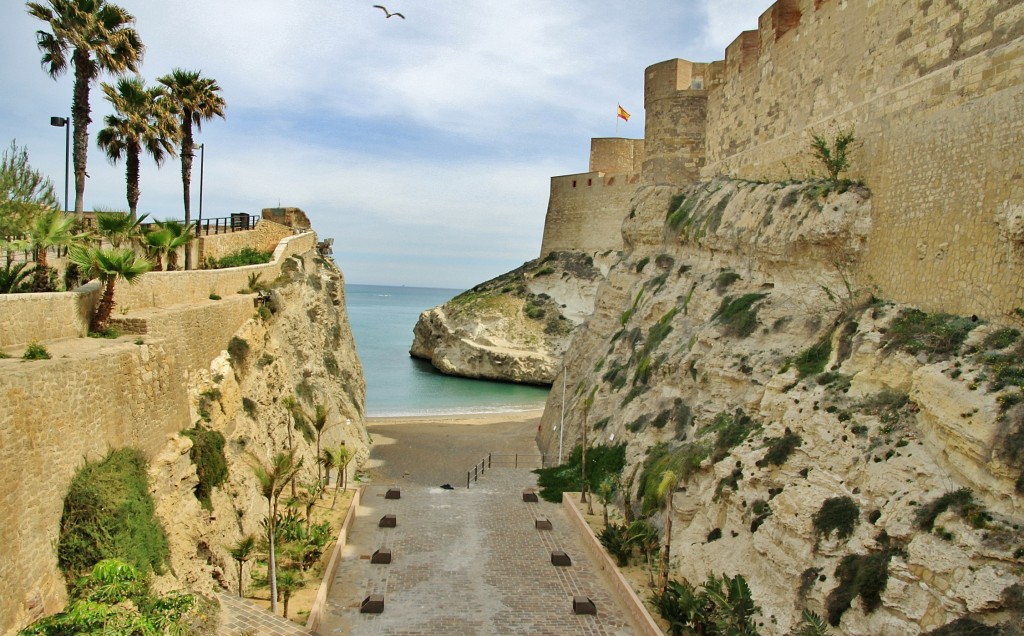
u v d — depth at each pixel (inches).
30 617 426.0
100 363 548.4
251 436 855.7
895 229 759.1
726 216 1157.7
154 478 613.6
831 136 922.7
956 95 678.5
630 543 843.4
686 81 1501.0
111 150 1066.1
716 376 933.2
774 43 1116.5
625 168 3280.0
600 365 1434.5
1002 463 486.0
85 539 482.9
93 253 652.1
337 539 891.4
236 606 633.6
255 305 1037.8
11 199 830.5
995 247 603.8
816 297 862.5
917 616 494.9
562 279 3287.4
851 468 617.0
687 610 654.5
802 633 537.6
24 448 440.5
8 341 538.0
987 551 470.9
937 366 589.9
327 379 1448.1
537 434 1824.6
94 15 891.4
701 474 833.5
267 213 1921.8
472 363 3198.8
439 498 1168.2
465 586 814.5
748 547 688.4
